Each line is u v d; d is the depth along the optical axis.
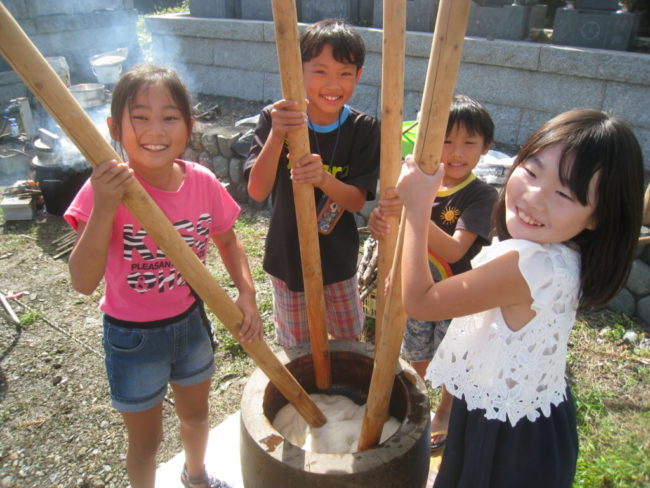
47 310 3.30
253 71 6.04
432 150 1.13
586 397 2.55
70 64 7.62
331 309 2.25
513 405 1.27
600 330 3.07
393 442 1.42
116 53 6.54
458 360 1.39
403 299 1.24
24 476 2.20
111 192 1.12
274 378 1.55
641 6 5.43
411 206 1.19
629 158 1.09
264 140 1.97
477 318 1.35
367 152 1.99
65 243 4.12
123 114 1.36
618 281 1.24
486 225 1.89
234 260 1.72
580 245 1.24
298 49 1.37
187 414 1.79
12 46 0.94
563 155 1.10
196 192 1.56
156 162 1.40
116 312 1.54
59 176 4.39
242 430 1.49
